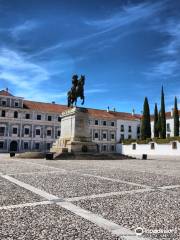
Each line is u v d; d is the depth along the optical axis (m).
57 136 67.69
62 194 7.77
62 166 18.17
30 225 4.91
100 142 73.69
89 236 4.36
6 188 8.63
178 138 47.31
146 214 5.73
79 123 33.25
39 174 12.80
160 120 59.06
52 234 4.44
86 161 25.64
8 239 4.21
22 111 63.75
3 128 61.31
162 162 28.34
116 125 76.88
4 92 63.16
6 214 5.61
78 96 36.41
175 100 61.94
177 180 11.34
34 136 64.81
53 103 73.62
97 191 8.30
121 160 30.39
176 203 6.77
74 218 5.38
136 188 8.98
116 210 6.03
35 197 7.32
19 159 28.22
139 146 57.97
